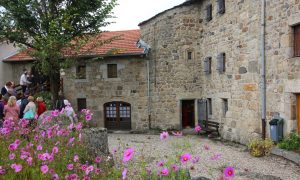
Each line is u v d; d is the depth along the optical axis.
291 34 9.91
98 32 15.72
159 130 16.78
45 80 17.59
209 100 15.95
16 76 18.59
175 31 16.52
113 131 17.23
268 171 8.48
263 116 11.09
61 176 4.13
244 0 12.18
